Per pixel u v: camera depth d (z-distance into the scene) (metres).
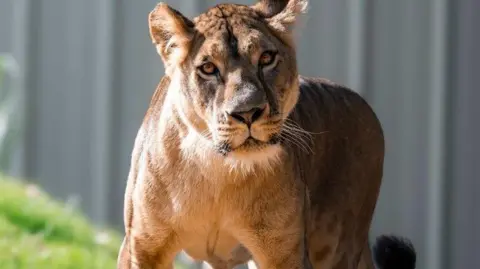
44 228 20.75
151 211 12.34
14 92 26.67
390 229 26.03
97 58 26.48
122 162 26.36
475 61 26.03
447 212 26.06
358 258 14.80
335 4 25.81
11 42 26.80
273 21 12.05
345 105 14.60
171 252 12.62
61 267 18.92
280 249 12.43
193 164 12.08
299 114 13.46
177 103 12.08
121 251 12.92
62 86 26.66
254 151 11.52
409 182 26.11
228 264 13.20
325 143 14.06
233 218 12.30
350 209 14.41
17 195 22.09
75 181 26.59
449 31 25.94
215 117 11.52
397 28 25.94
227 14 11.96
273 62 11.73
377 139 14.92
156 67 26.19
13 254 18.78
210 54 11.60
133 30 26.30
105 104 26.31
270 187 12.20
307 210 12.87
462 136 26.12
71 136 26.61
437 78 25.92
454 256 26.12
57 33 26.69
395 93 26.03
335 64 25.80
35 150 26.62
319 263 14.18
